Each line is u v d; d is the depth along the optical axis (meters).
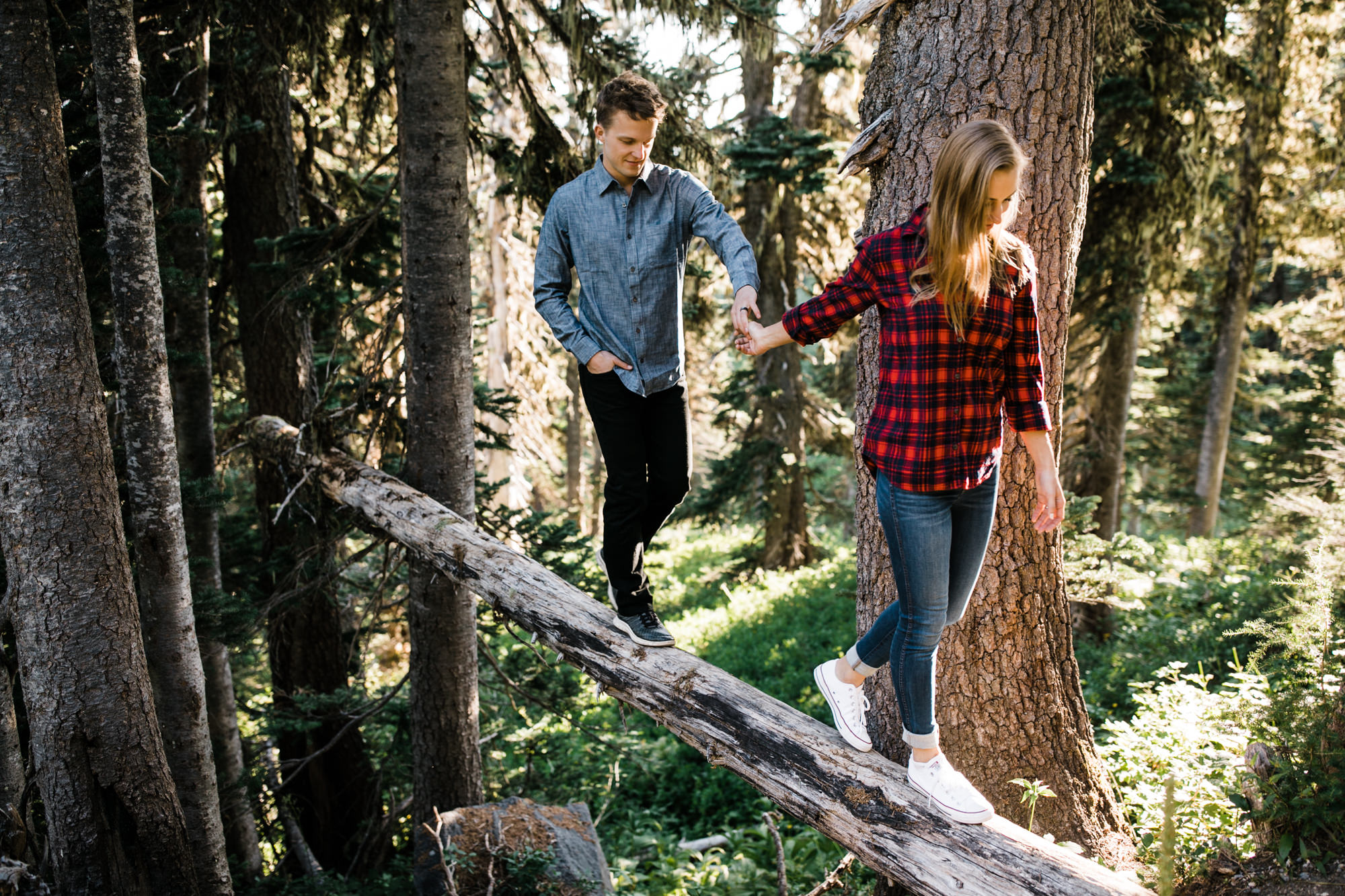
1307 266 14.46
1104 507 11.06
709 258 12.16
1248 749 3.62
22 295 3.72
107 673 3.95
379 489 5.61
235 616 5.89
